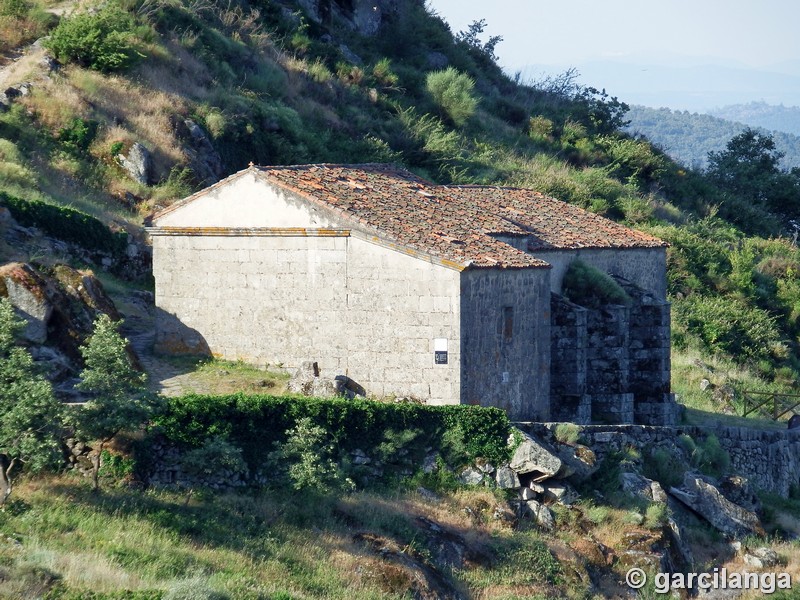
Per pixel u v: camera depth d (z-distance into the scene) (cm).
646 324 10131
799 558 8394
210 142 13688
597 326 9762
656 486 8219
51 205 9956
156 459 6588
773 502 10044
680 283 15762
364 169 10075
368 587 6022
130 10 15512
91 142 12281
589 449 7931
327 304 8100
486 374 8050
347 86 18500
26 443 5653
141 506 6131
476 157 18238
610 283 9875
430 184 10650
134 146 12388
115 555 5450
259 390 7819
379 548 6419
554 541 7200
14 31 14238
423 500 7125
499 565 6769
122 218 11294
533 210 11000
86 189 11594
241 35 17688
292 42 18750
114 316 8200
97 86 13212
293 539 6269
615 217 17950
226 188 8469
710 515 8425
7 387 5884
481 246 8431
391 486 7188
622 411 9656
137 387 6450
